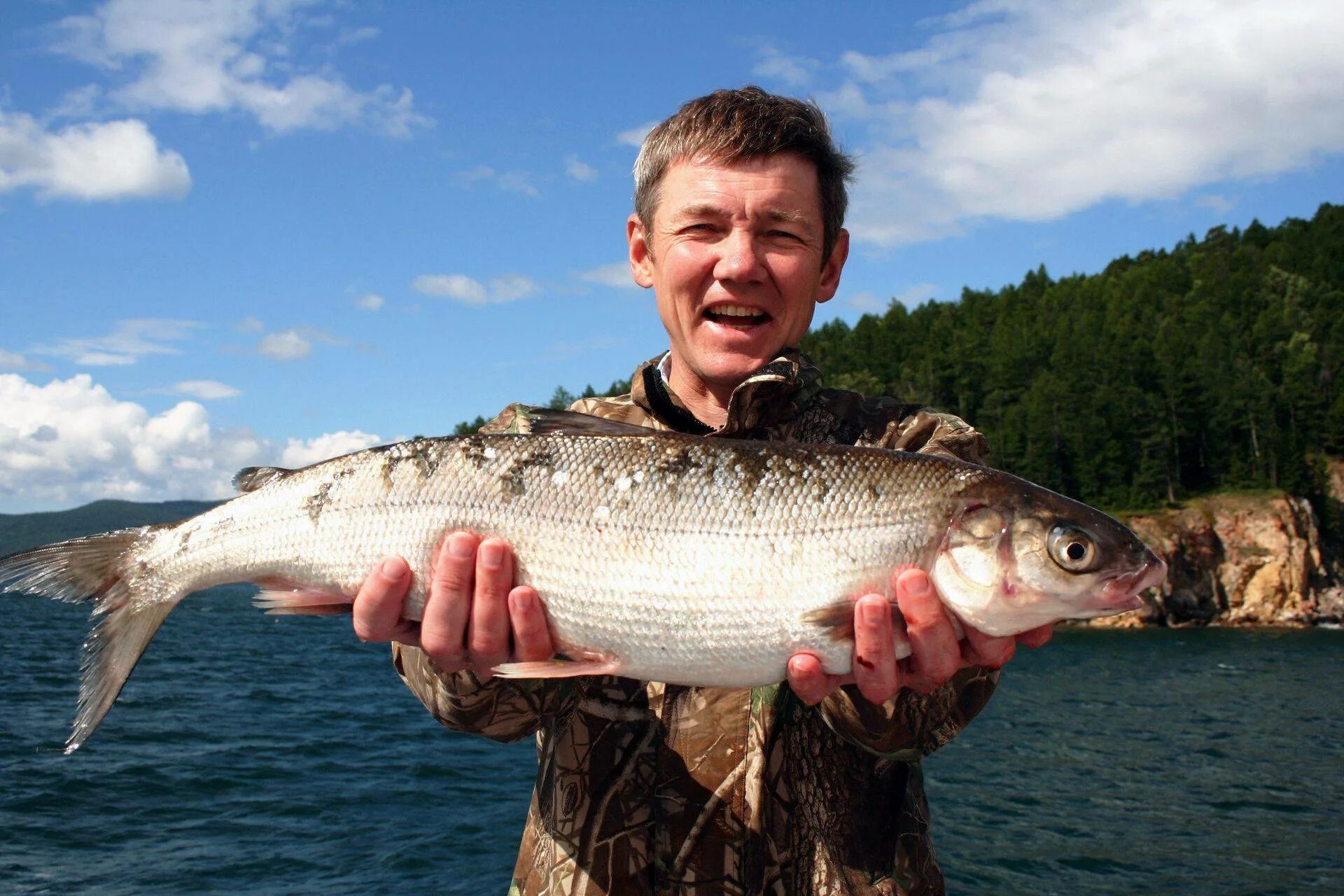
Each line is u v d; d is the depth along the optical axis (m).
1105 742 19.77
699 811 2.87
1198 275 157.25
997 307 151.25
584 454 3.46
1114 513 80.19
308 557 3.62
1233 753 18.52
